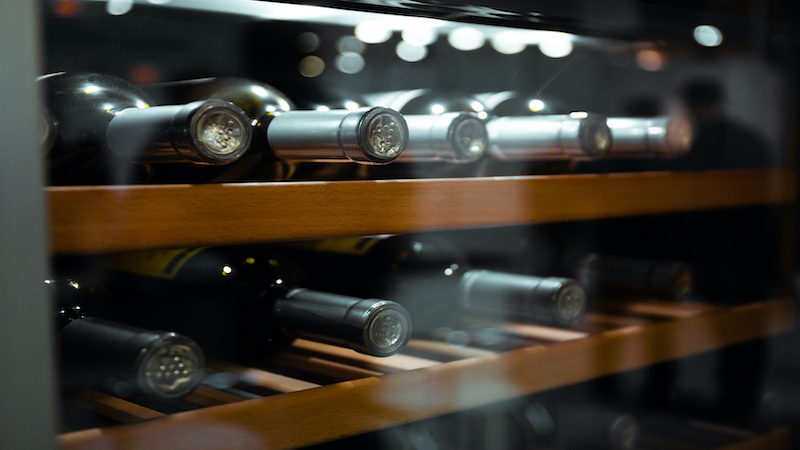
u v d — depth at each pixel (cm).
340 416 51
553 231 79
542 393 80
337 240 72
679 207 74
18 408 37
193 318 59
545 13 61
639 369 83
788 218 90
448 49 71
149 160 46
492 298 70
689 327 78
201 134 42
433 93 73
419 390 56
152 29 61
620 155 74
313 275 69
